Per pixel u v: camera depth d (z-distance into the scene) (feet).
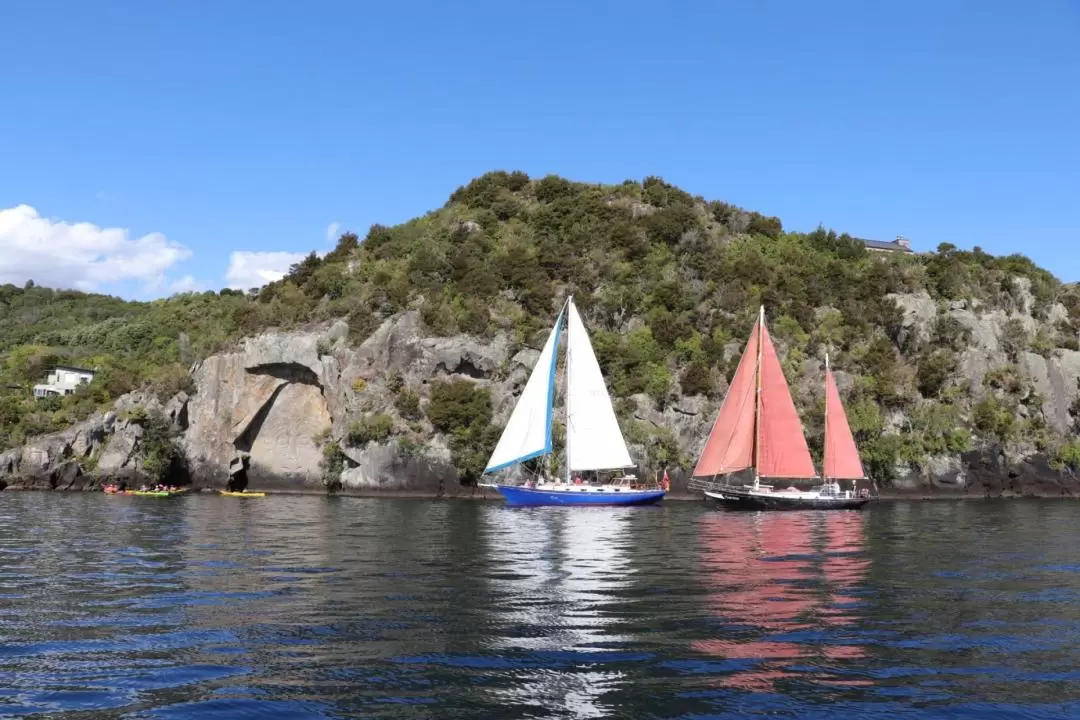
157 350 378.53
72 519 152.35
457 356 258.78
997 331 296.10
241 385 277.03
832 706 43.78
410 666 49.78
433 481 241.76
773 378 192.44
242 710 42.50
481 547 107.96
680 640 56.18
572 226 323.37
